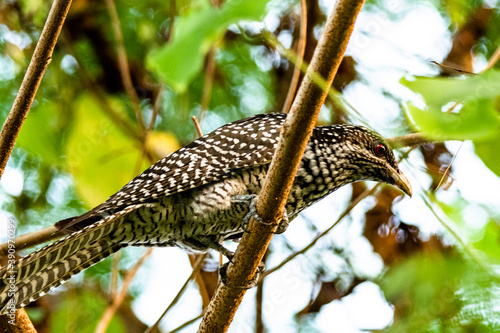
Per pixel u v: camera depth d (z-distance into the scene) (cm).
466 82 462
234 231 930
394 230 1110
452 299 910
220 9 509
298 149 686
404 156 898
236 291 780
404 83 472
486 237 753
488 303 891
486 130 453
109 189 1129
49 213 1176
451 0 1138
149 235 881
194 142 938
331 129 995
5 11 1212
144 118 1260
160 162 925
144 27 1261
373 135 998
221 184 881
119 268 1180
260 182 899
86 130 1155
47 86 1242
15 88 1217
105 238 859
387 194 1136
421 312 921
